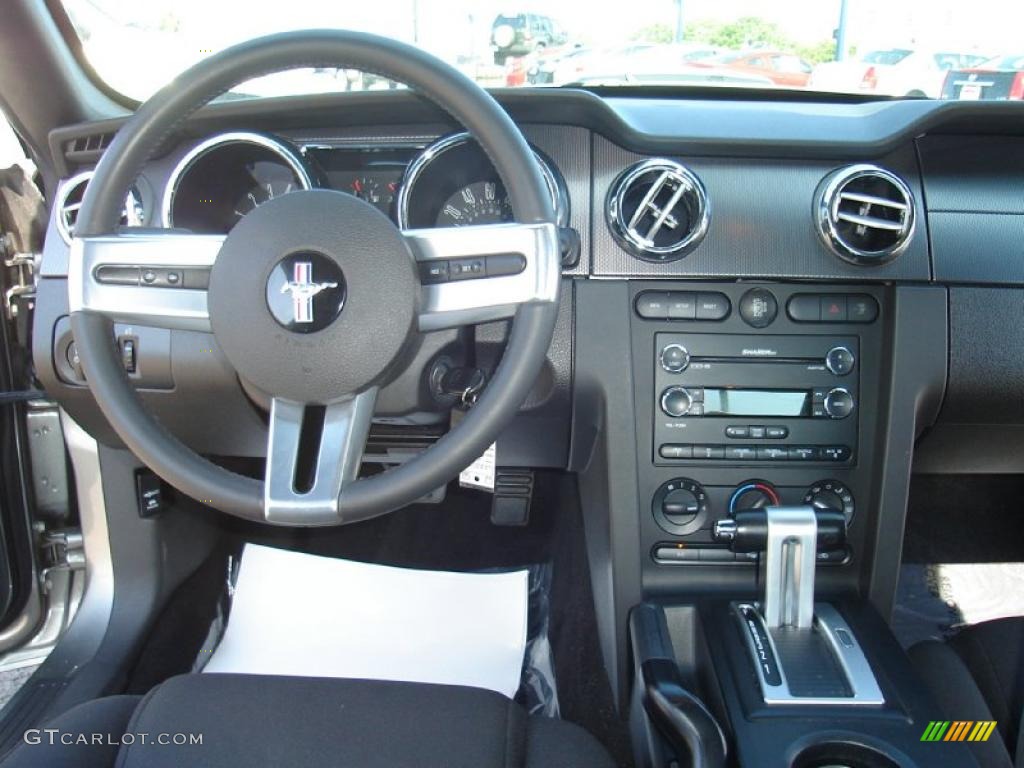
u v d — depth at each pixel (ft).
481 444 3.23
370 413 3.36
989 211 4.85
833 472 5.00
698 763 3.68
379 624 5.72
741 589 5.09
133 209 4.91
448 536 6.90
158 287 3.35
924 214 4.83
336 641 5.58
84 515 5.77
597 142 4.81
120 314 3.37
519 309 3.25
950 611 6.46
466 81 3.21
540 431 5.44
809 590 4.50
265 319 3.15
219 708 3.44
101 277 3.35
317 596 5.88
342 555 6.73
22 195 5.39
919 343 4.81
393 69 3.20
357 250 3.13
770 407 4.94
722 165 4.82
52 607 5.85
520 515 6.40
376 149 4.90
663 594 5.10
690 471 5.01
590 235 4.82
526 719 3.56
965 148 4.87
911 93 5.66
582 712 5.49
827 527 4.52
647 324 4.88
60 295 4.92
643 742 4.57
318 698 3.51
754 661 4.31
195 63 3.28
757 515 4.52
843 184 4.69
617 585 5.04
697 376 4.90
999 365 4.84
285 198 3.22
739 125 4.82
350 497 3.22
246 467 6.31
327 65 3.26
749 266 4.79
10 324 5.38
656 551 5.09
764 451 4.96
